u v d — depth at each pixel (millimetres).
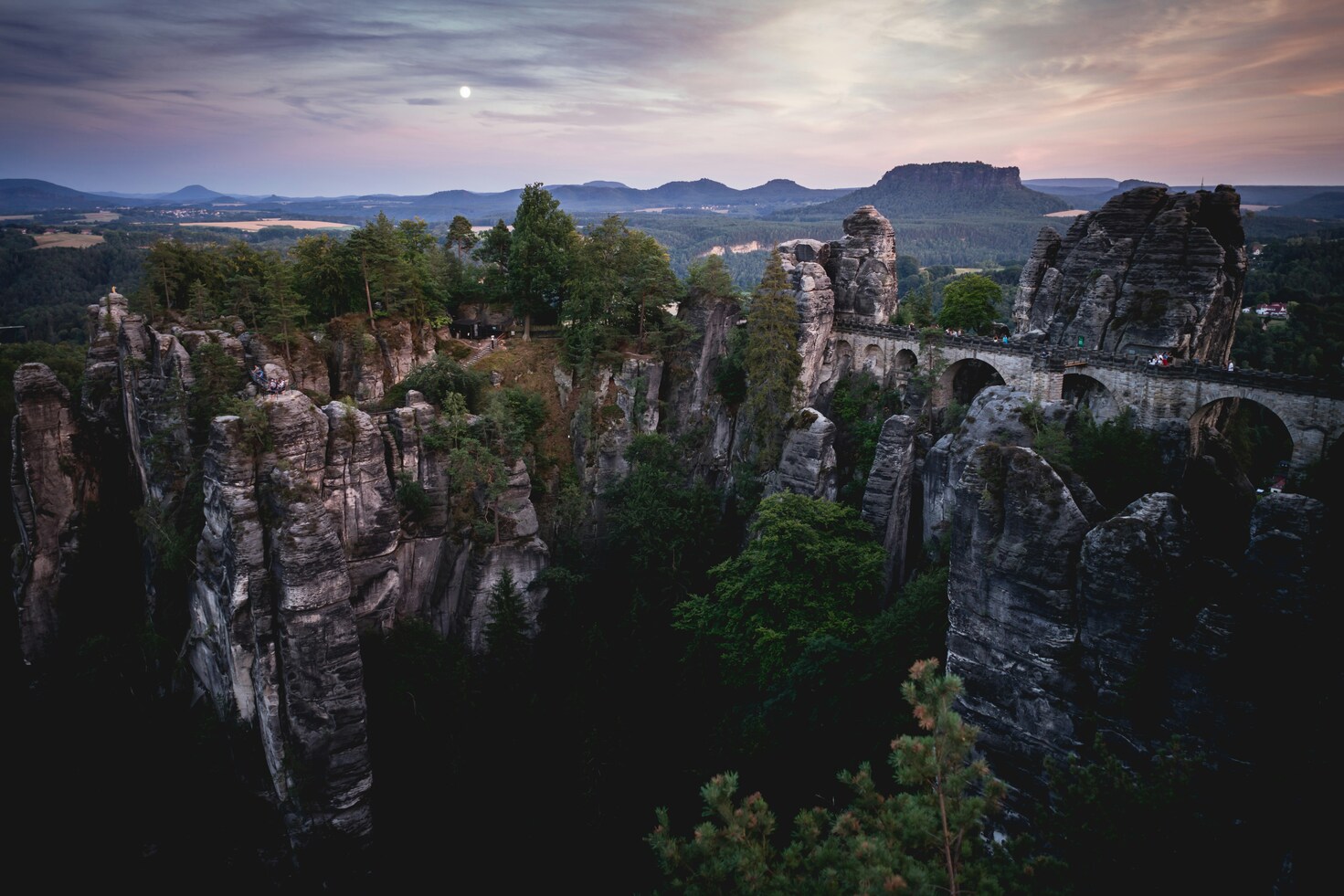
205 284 90750
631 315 94062
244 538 56469
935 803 25031
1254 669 33562
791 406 84438
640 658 69688
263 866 59125
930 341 85312
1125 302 76562
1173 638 35438
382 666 64625
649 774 62906
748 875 25734
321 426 61656
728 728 59250
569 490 83438
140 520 71188
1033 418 54281
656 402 90812
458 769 60469
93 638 73875
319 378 83188
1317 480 39562
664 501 80188
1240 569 35156
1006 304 170000
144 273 87875
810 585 65000
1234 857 31266
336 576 56844
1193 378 66688
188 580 66375
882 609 69000
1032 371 76125
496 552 71375
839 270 97875
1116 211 80312
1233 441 82250
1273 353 123750
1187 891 27844
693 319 93188
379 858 59594
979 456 41406
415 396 74500
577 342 89875
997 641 41000
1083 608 37906
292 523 56031
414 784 61594
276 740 57375
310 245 93000
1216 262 72375
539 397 86000
